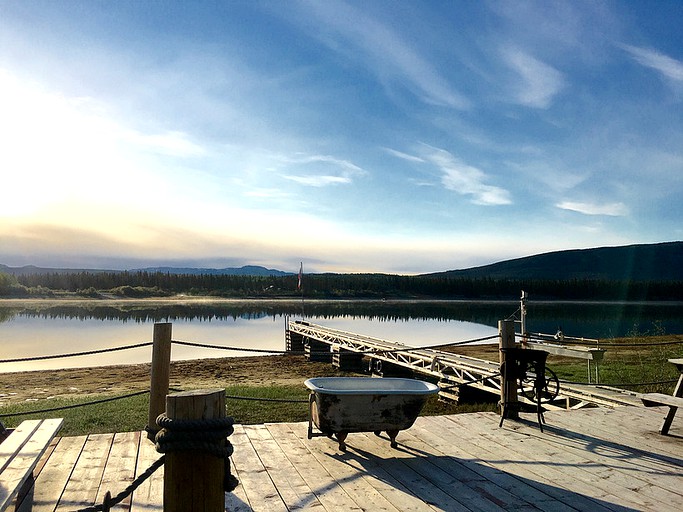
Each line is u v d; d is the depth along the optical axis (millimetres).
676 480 4277
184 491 2109
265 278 128625
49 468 4391
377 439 5430
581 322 49406
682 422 6312
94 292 109188
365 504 3701
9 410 9828
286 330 28141
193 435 2070
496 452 5008
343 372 18406
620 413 6805
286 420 9266
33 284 112188
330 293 132000
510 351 6145
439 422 6191
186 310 67500
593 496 3908
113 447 5020
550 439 5492
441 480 4215
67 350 25781
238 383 15531
